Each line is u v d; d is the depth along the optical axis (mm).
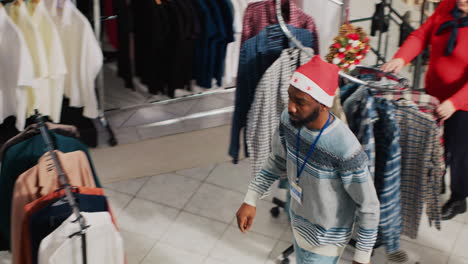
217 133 4410
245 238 3613
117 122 4434
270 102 3008
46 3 3658
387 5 4359
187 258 3469
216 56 4168
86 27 3627
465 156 3385
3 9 3334
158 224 3711
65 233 2207
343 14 3207
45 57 3549
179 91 4816
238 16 4020
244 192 3996
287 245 3561
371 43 4539
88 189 2408
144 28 3939
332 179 2289
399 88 2559
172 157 4211
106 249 2285
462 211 3674
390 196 2740
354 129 2613
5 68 3492
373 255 3447
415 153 2688
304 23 3051
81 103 3953
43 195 2512
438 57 3262
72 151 2723
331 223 2424
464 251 3527
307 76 2100
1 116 3641
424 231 3652
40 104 3771
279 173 2598
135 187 3996
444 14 3213
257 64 3096
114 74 5047
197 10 3922
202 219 3758
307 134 2236
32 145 2664
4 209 2789
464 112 3230
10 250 3061
